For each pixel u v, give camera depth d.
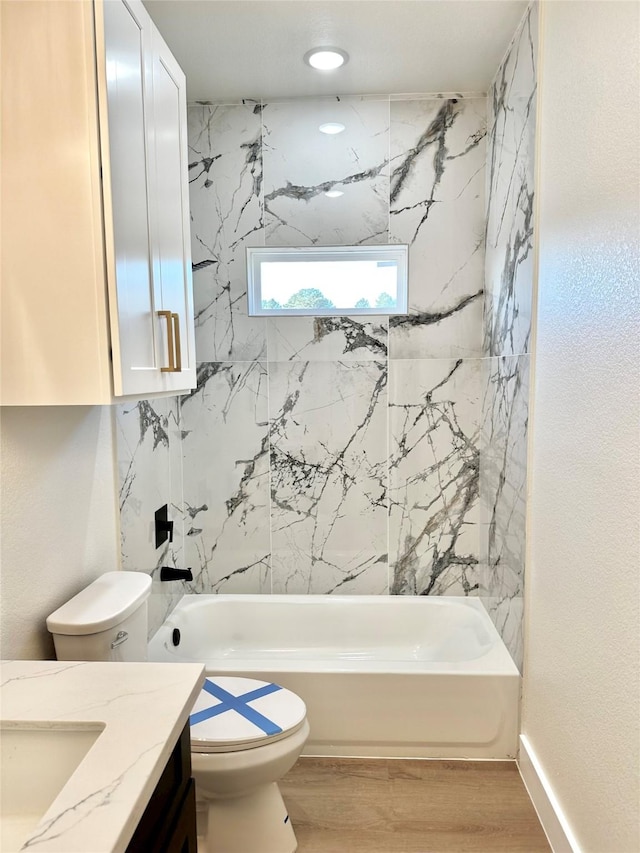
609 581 1.29
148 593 1.63
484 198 2.58
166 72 1.59
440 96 2.56
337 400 2.71
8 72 1.19
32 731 0.96
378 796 1.88
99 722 0.94
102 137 1.18
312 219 2.63
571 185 1.54
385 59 2.26
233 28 2.02
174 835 0.99
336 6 1.90
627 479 1.21
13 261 1.23
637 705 1.17
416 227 2.62
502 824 1.76
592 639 1.39
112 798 0.75
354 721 2.05
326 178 2.62
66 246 1.21
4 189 1.21
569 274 1.56
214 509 2.77
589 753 1.41
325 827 1.75
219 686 1.76
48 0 1.16
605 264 1.32
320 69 2.33
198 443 2.74
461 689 2.02
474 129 2.56
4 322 1.24
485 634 2.34
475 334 2.64
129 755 0.85
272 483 2.75
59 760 0.95
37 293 1.23
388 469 2.72
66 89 1.18
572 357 1.53
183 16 1.94
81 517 1.67
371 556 2.76
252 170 2.63
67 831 0.70
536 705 1.85
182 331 1.71
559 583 1.63
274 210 2.64
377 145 2.60
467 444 2.70
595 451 1.38
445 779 1.96
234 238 2.66
